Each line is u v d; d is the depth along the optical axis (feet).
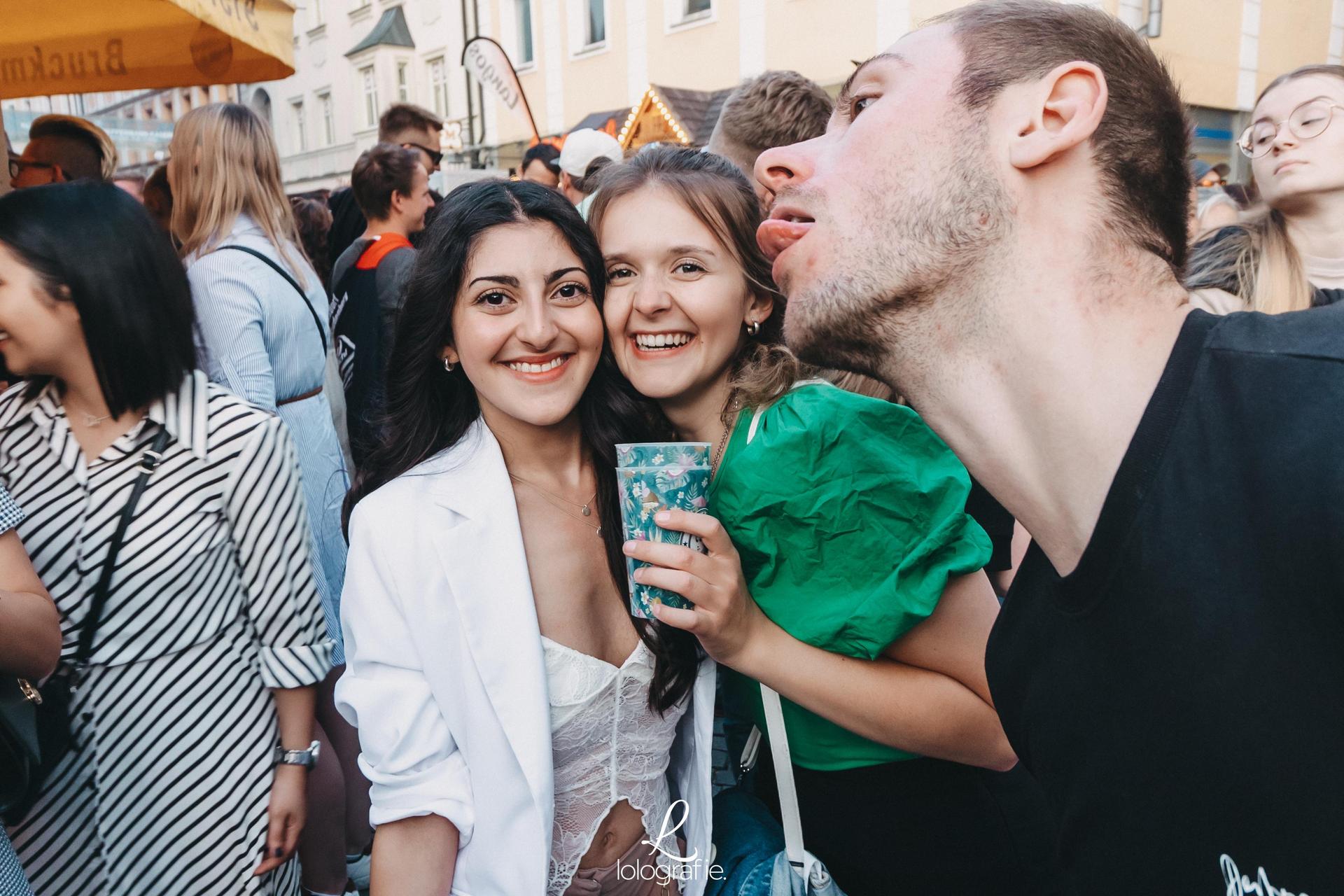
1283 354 2.21
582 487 4.86
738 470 4.25
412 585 4.16
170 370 5.31
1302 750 2.10
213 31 10.90
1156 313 2.55
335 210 19.04
